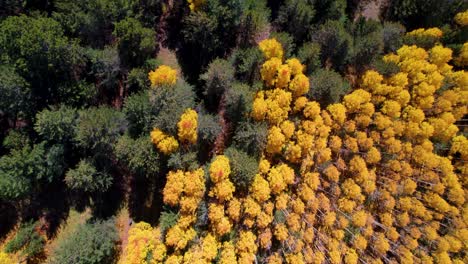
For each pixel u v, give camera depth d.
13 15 35.41
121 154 33.69
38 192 37.28
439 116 39.34
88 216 37.81
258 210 34.66
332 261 36.56
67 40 33.28
